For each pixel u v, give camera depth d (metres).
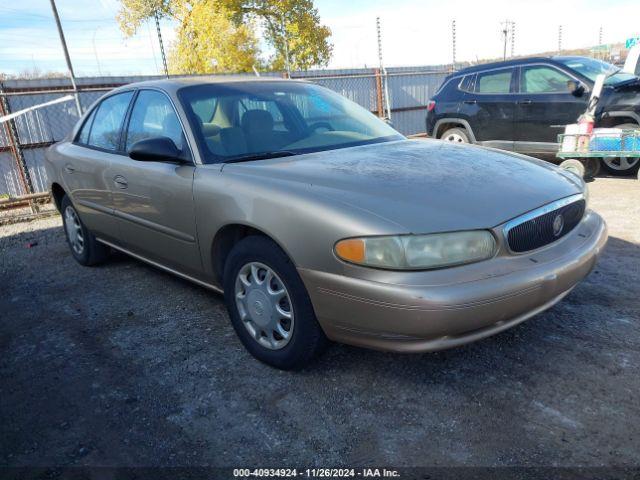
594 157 7.05
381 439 2.26
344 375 2.76
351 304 2.34
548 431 2.23
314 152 3.20
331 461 2.15
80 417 2.55
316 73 13.55
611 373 2.63
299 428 2.36
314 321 2.57
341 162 2.91
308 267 2.45
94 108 4.51
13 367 3.10
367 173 2.69
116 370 2.97
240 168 2.91
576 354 2.82
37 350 3.29
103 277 4.56
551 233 2.59
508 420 2.32
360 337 2.41
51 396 2.76
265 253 2.66
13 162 9.95
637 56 8.66
